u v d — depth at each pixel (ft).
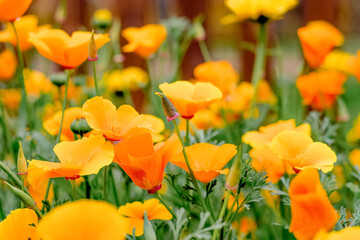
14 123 5.35
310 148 3.48
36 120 4.98
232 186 3.36
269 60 7.93
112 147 3.33
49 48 3.71
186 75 8.16
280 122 3.94
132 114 3.50
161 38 5.13
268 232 4.12
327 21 7.97
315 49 4.82
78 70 7.14
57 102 5.29
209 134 3.95
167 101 3.38
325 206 3.13
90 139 3.34
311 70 5.74
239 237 3.92
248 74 8.24
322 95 4.83
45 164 3.32
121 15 8.07
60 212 2.83
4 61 5.76
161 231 3.75
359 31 17.71
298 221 3.15
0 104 4.49
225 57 16.89
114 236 2.84
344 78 4.98
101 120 3.45
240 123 4.95
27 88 5.34
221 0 15.72
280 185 3.94
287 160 3.45
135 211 3.49
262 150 3.90
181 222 3.41
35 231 3.34
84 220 2.83
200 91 3.61
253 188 3.51
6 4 3.95
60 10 5.20
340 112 4.95
